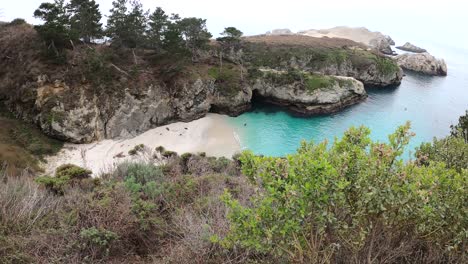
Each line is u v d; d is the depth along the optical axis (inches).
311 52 3398.1
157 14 2438.5
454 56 6884.8
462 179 243.8
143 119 2124.8
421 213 211.5
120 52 2342.5
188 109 2311.8
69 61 2022.6
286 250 211.3
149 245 339.3
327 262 211.9
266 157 223.9
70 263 292.7
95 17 2279.8
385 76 3447.3
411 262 252.7
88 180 547.2
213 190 448.1
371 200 204.7
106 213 348.8
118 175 565.9
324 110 2652.6
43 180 537.3
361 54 3725.4
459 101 3115.2
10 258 287.6
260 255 281.6
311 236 210.1
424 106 2908.5
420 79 3907.5
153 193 422.6
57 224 340.8
